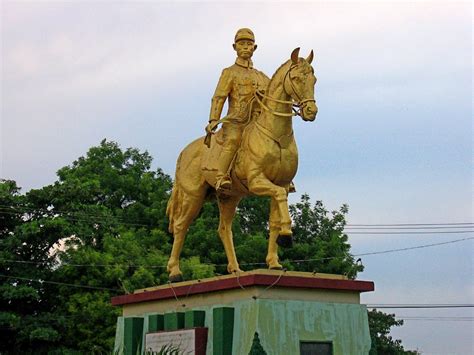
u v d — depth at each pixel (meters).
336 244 25.73
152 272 22.44
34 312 21.22
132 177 30.12
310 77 8.70
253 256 23.88
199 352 8.85
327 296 8.81
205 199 10.50
